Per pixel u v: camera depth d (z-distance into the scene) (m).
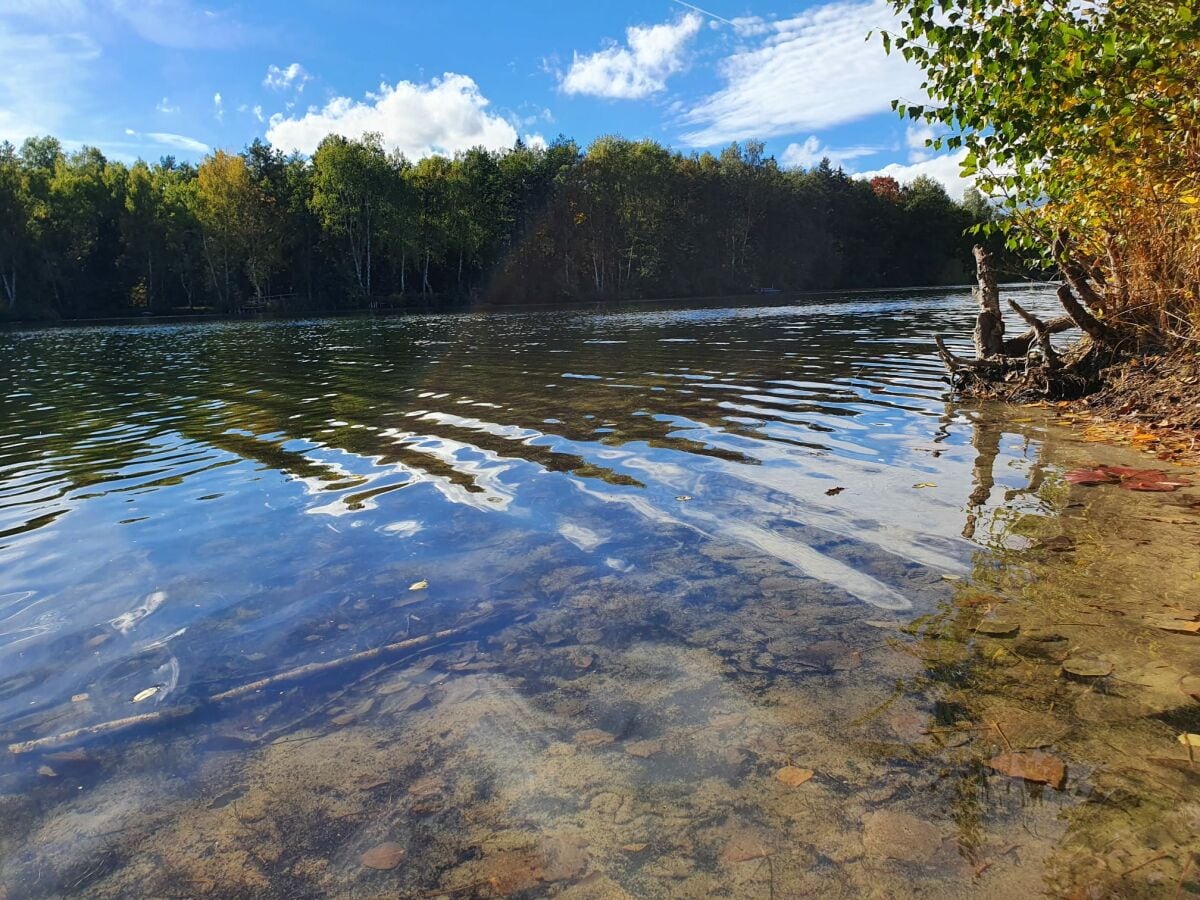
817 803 2.12
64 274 55.00
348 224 61.78
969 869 1.84
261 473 6.21
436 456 6.50
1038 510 4.46
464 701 2.77
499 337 21.77
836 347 14.63
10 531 4.97
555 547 4.25
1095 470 5.30
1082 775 2.14
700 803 2.16
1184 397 6.93
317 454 6.80
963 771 2.20
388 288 69.00
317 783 2.36
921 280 91.50
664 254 71.12
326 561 4.18
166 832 2.18
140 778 2.43
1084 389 8.16
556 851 2.01
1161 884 1.75
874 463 5.69
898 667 2.79
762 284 78.12
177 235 57.84
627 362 13.38
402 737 2.57
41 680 3.06
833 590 3.50
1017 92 5.96
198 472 6.36
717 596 3.52
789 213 77.56
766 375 10.83
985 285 9.88
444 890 1.90
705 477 5.48
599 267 70.81
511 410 8.66
